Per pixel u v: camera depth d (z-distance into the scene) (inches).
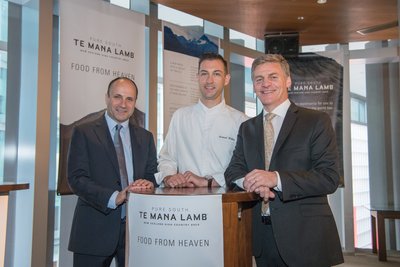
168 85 167.8
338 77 197.0
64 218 145.0
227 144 99.3
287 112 74.2
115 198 78.5
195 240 53.2
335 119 195.8
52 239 144.8
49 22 132.6
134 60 154.0
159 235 53.9
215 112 101.1
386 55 208.7
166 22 169.6
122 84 91.7
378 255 193.6
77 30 136.6
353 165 220.8
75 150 86.4
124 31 151.3
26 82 135.9
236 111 105.0
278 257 72.7
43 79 130.3
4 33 138.9
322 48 225.5
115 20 148.7
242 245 58.9
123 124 93.7
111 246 83.9
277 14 171.5
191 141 100.7
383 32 196.9
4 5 138.7
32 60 133.3
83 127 89.0
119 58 148.9
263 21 180.9
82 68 137.1
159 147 173.2
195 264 53.0
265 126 76.5
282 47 193.9
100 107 140.6
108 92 93.2
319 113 73.3
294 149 69.7
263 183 61.1
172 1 159.2
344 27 188.9
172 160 103.3
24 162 133.6
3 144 137.1
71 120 132.6
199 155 99.3
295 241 66.6
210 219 53.5
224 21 181.2
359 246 217.3
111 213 85.4
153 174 94.7
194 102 176.2
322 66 196.5
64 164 130.0
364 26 187.5
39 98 129.3
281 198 65.4
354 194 218.5
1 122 137.3
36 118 128.5
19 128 138.0
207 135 100.0
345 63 215.2
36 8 132.2
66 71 132.7
